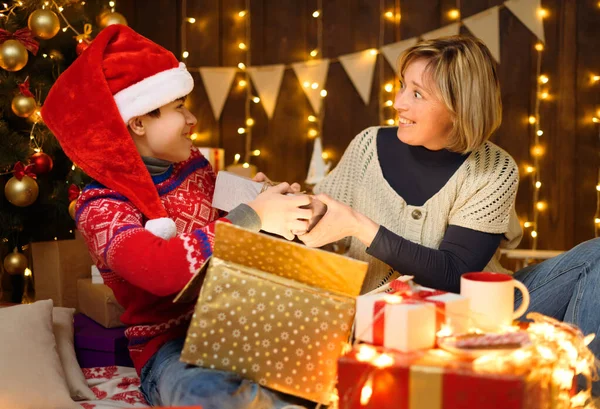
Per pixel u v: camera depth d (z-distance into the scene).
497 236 1.86
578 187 3.22
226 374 1.39
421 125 1.79
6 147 2.38
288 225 1.62
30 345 1.74
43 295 2.50
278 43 3.46
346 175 2.08
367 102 3.36
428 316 1.26
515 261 3.29
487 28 3.17
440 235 1.89
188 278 1.48
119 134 1.64
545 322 1.42
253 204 1.59
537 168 3.24
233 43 3.49
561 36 3.18
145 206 1.65
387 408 1.17
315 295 1.36
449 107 1.75
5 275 2.77
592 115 3.18
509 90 3.23
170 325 1.70
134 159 1.65
